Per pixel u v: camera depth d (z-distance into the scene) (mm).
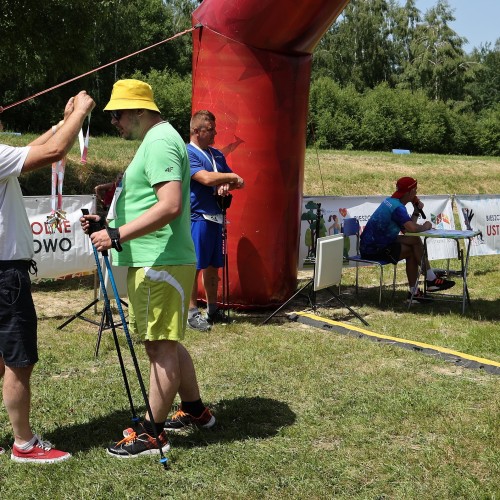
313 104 37906
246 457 3523
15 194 3283
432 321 6660
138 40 41469
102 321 5398
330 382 4746
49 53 12344
